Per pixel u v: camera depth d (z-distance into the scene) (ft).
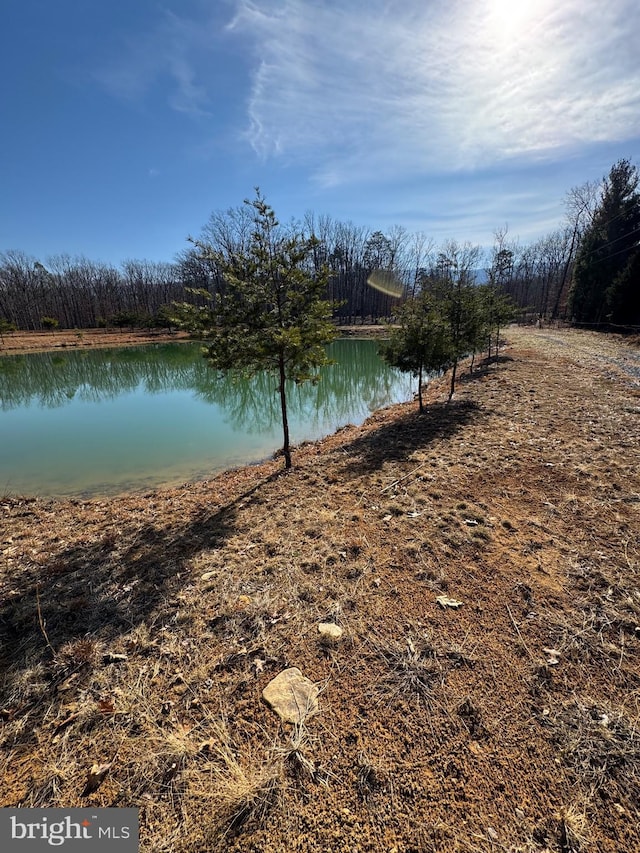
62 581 11.27
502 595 9.57
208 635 8.72
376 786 5.63
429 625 8.71
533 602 9.27
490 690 7.10
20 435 35.78
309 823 5.23
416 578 10.35
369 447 22.88
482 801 5.41
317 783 5.68
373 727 6.50
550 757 5.96
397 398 48.55
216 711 6.89
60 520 17.08
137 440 33.45
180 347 113.09
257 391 56.70
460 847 4.93
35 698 7.31
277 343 18.11
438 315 30.01
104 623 9.29
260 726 6.59
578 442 20.01
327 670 7.66
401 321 30.91
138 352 104.42
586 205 110.01
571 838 4.99
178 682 7.54
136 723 6.73
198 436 34.53
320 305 19.31
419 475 17.40
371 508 14.64
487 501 14.55
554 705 6.79
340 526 13.35
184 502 18.01
